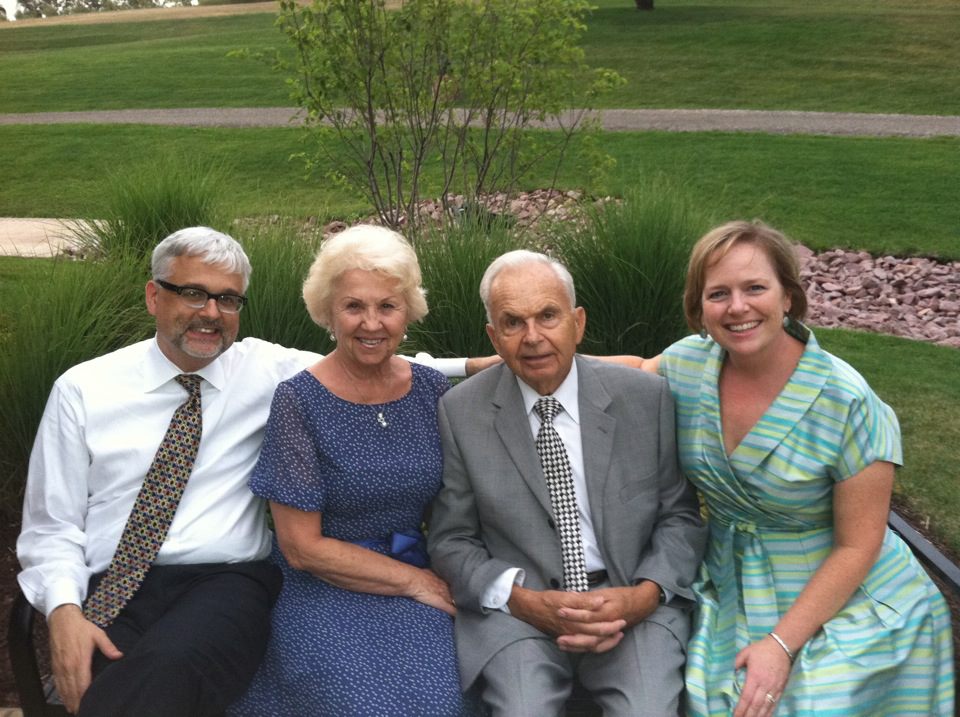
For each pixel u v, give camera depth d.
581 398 2.55
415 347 4.53
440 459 2.60
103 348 3.89
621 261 4.67
